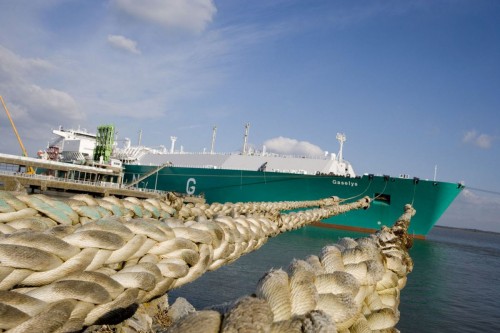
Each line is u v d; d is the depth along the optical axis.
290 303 1.77
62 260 2.02
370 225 39.25
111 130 63.47
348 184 39.59
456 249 55.22
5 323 1.62
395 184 37.91
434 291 23.73
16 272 1.83
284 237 38.28
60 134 71.06
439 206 37.22
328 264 2.44
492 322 18.42
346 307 1.97
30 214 3.13
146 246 2.57
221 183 45.94
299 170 44.69
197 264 3.02
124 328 6.89
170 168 51.25
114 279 2.24
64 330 1.90
